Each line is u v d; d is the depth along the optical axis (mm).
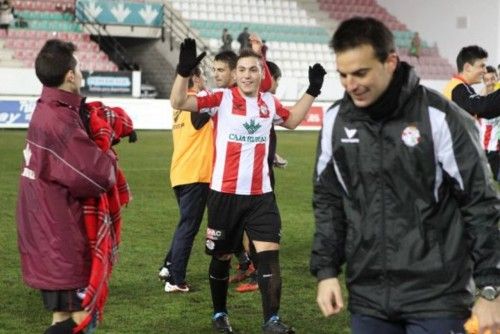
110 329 5672
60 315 4230
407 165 3039
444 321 3053
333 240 3283
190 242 6672
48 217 4027
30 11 29875
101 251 4066
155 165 16203
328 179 3270
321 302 3258
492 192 3035
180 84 5250
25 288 6738
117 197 4234
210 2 33719
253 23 33688
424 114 3021
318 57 33719
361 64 2912
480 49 6594
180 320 5926
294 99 28938
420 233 3066
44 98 4062
